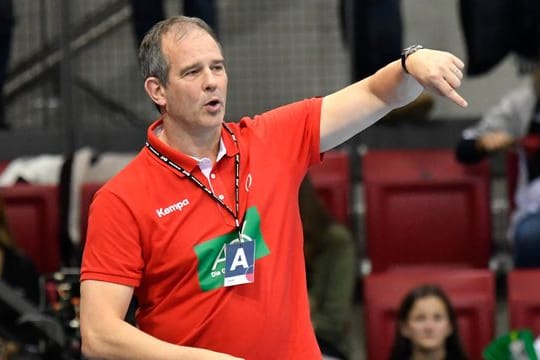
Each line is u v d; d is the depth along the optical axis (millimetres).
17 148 19859
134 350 7848
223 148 8336
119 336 7918
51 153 19891
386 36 18656
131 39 21344
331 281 15742
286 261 8289
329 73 21359
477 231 17406
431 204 17453
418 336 14273
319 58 21391
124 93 21359
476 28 18766
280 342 8234
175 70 8047
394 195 17500
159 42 8125
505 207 19328
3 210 15297
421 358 14359
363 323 17672
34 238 17266
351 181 18922
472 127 19609
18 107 21281
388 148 19625
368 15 18734
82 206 16484
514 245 16531
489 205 17375
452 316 14383
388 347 15242
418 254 17469
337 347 15500
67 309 12469
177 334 8219
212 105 8055
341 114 8562
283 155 8500
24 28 21359
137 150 19984
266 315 8156
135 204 8148
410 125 19625
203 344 8188
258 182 8344
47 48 21219
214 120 8078
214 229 8188
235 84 21500
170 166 8227
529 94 17734
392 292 15336
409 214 17453
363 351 17359
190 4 18328
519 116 17703
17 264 15055
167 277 8195
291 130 8586
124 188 8203
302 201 15906
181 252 8125
